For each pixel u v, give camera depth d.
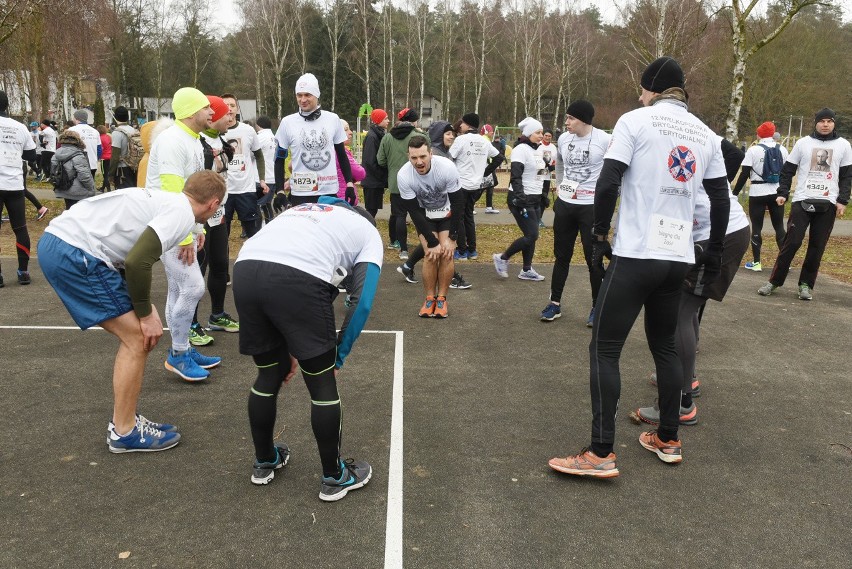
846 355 5.43
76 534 2.84
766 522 3.05
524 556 2.76
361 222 3.16
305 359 2.99
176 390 4.48
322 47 54.34
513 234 12.11
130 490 3.21
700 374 4.98
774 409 4.36
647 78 3.53
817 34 32.00
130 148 11.24
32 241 10.27
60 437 3.74
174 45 53.34
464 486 3.31
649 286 3.30
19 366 4.80
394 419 4.07
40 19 20.25
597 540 2.89
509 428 3.98
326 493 3.14
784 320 6.46
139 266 3.20
